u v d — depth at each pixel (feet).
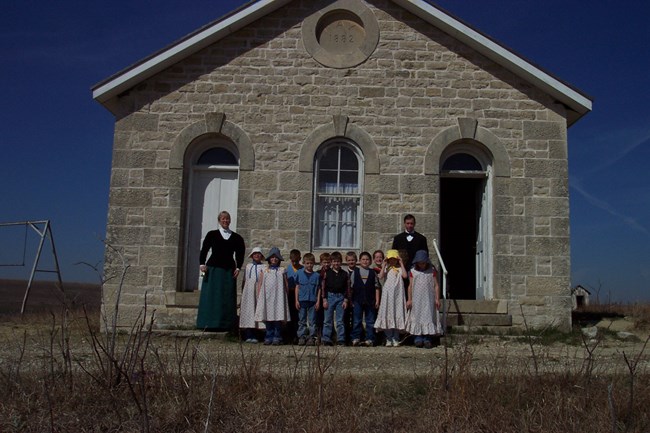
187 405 20.98
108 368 22.90
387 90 41.81
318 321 36.09
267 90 41.73
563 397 21.63
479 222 43.04
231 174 42.14
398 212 40.70
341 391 22.39
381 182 40.91
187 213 41.42
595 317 45.70
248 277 35.76
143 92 41.42
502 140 41.47
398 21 42.42
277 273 34.96
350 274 36.55
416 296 34.37
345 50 42.37
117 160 40.86
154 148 41.01
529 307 39.93
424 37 42.29
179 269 40.29
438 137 41.37
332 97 41.70
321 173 41.81
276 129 41.39
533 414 20.97
